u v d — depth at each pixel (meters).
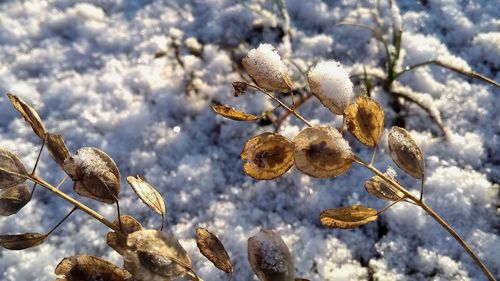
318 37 0.30
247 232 0.25
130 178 0.18
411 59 0.29
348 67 0.29
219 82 0.29
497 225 0.24
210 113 0.28
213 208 0.26
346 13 0.31
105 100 0.29
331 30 0.31
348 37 0.30
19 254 0.24
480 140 0.26
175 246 0.17
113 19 0.32
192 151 0.27
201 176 0.26
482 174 0.26
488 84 0.28
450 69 0.28
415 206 0.25
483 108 0.27
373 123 0.18
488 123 0.27
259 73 0.17
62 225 0.25
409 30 0.30
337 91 0.17
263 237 0.17
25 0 0.33
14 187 0.19
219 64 0.30
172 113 0.28
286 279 0.17
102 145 0.27
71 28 0.32
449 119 0.27
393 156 0.18
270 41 0.31
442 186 0.25
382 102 0.28
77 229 0.25
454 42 0.30
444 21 0.30
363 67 0.29
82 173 0.18
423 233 0.24
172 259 0.17
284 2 0.32
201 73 0.30
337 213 0.18
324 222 0.18
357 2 0.32
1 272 0.24
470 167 0.26
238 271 0.24
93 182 0.18
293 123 0.28
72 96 0.29
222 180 0.26
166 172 0.27
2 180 0.18
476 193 0.25
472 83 0.28
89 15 0.32
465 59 0.29
